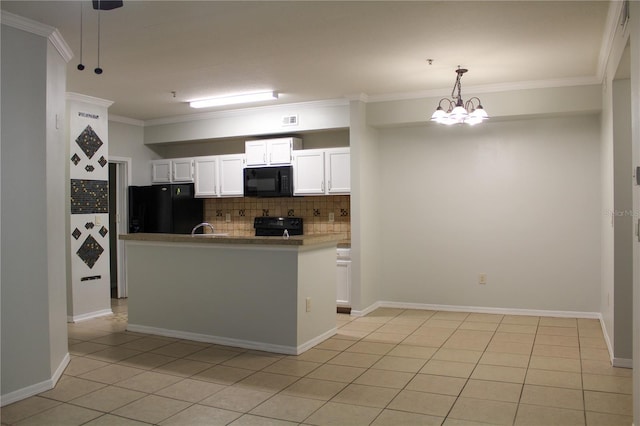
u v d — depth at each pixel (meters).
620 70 3.74
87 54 4.40
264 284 4.59
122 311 6.38
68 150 5.72
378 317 5.91
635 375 2.71
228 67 4.85
